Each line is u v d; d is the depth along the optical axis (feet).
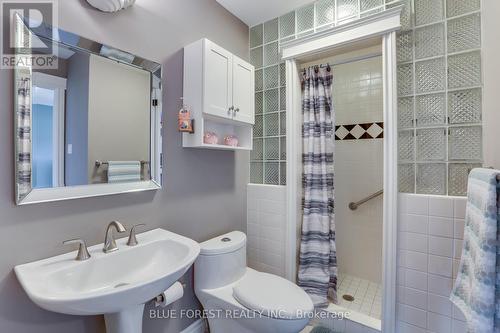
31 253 3.09
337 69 7.80
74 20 3.43
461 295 3.16
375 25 4.79
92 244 3.65
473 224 2.97
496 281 2.47
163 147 4.65
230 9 6.12
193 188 5.30
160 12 4.59
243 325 4.33
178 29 4.91
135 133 4.22
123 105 4.06
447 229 4.23
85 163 3.60
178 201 4.97
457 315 4.16
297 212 6.11
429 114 4.47
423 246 4.43
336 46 5.32
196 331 5.33
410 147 4.64
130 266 3.63
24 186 3.00
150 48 4.41
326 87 6.12
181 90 4.97
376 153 7.21
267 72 6.64
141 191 4.29
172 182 4.83
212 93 4.79
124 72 4.08
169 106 4.75
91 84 3.67
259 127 6.82
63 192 3.34
